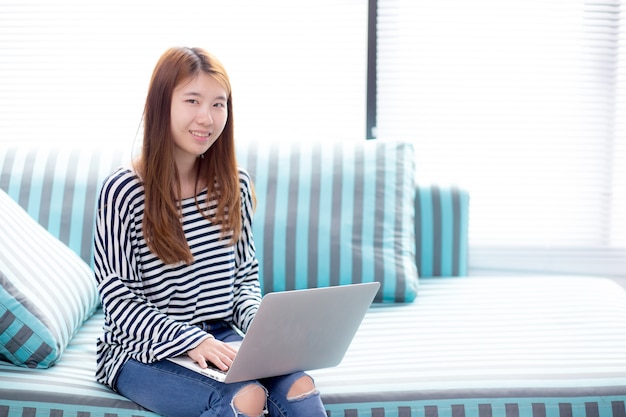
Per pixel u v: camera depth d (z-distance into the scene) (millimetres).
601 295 2365
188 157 1680
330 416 1586
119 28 2801
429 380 1655
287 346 1453
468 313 2178
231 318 1745
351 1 2803
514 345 1887
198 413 1469
